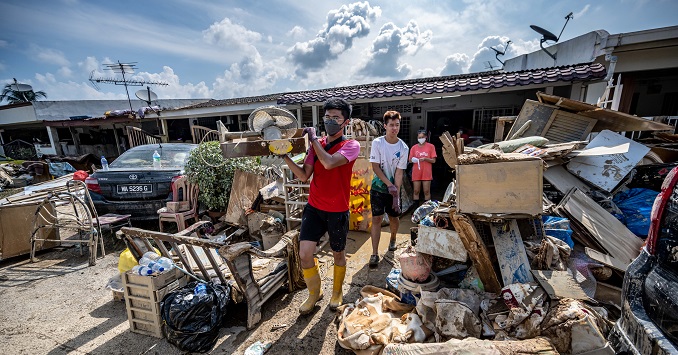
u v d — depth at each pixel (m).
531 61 9.45
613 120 4.21
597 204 2.98
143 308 2.53
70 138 17.17
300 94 8.81
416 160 5.60
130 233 2.79
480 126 7.80
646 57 6.28
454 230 2.58
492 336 1.93
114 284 3.13
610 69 5.89
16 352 2.41
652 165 3.51
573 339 1.67
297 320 2.67
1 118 17.89
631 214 3.11
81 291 3.34
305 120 8.66
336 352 2.28
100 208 4.82
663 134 5.11
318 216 2.59
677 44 5.82
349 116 2.54
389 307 2.49
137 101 20.19
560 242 2.43
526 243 2.50
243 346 2.39
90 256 3.98
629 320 1.46
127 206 4.76
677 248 1.33
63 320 2.81
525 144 3.93
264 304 2.94
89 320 2.80
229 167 4.76
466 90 5.77
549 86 5.53
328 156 2.26
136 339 2.52
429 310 2.21
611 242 2.65
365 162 4.70
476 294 2.21
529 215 2.13
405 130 8.59
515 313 1.89
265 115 2.87
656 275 1.40
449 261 2.70
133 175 4.72
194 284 2.59
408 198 5.80
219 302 2.46
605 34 6.04
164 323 2.47
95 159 12.78
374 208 3.42
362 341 2.08
